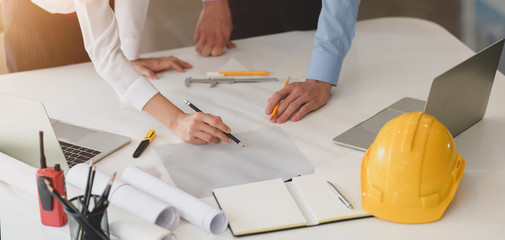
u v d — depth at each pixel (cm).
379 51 181
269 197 105
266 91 155
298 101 141
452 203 105
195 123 127
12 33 182
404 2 338
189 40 296
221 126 128
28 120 109
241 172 116
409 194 99
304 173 116
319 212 101
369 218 101
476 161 119
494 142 127
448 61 173
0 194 109
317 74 151
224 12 185
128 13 160
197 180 113
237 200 105
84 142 127
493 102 146
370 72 166
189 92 154
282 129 135
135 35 164
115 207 98
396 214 100
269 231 98
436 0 331
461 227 98
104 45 130
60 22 184
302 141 129
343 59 164
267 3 242
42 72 167
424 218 99
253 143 128
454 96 121
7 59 190
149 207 97
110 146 125
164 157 122
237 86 158
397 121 103
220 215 100
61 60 190
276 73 166
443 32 196
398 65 171
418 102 146
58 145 110
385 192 100
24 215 103
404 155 98
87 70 169
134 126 136
